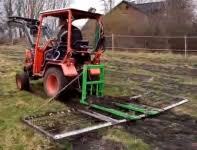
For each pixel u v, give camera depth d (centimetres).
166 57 1759
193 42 2048
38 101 747
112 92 867
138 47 2312
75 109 680
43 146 489
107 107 679
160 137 543
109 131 555
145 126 595
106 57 1772
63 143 503
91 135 538
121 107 690
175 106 727
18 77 869
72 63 732
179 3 2714
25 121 593
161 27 2375
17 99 764
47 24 844
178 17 2412
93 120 610
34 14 4166
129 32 2489
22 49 2264
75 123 592
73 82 741
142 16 2716
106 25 2606
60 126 575
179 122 623
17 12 4131
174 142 522
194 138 541
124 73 1220
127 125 596
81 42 753
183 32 2255
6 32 3209
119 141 516
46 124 584
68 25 718
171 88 941
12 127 564
